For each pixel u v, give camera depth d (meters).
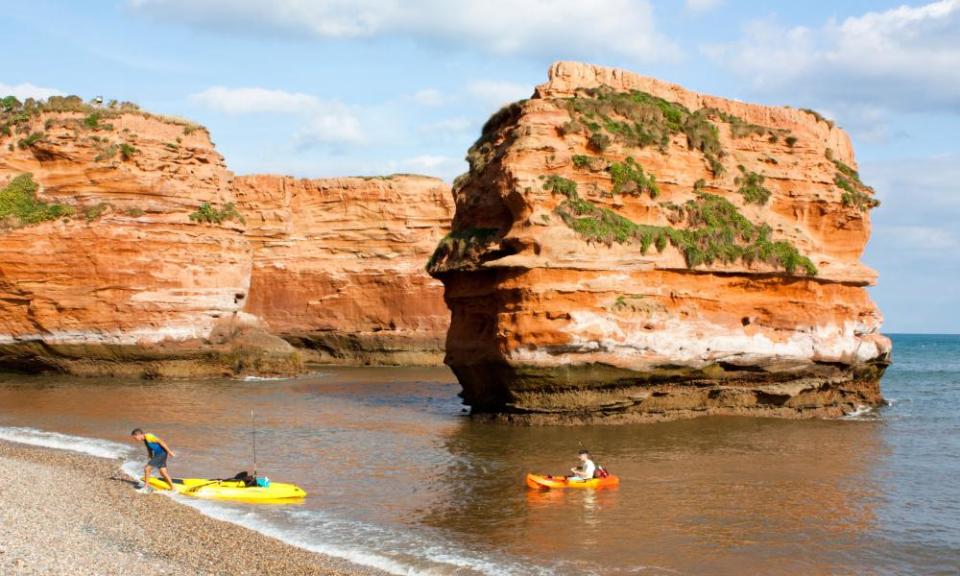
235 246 55.28
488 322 34.12
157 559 15.21
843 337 37.19
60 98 53.25
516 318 30.62
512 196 31.61
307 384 50.66
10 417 32.97
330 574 15.05
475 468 24.47
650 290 32.06
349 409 37.81
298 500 20.75
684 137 35.44
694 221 34.06
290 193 76.81
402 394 45.03
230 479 21.83
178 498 20.61
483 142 35.75
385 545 17.14
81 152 50.56
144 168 51.28
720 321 33.72
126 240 49.91
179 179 52.59
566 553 16.73
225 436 29.58
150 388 44.88
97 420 32.50
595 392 31.70
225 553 15.99
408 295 73.38
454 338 36.28
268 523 18.66
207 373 52.88
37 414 33.81
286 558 15.95
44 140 50.22
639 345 31.34
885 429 32.41
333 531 18.11
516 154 31.86
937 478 23.47
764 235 35.19
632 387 32.16
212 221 53.62
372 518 19.17
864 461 25.80
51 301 49.00
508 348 30.73
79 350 49.91
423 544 17.23
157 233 51.16
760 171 37.19
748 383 34.97
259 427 31.80
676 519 19.19
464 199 35.75
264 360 55.38
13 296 48.72
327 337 74.19
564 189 31.53
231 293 54.75
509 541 17.48
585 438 29.09
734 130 37.34
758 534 18.09
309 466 24.72
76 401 38.22
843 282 37.34
